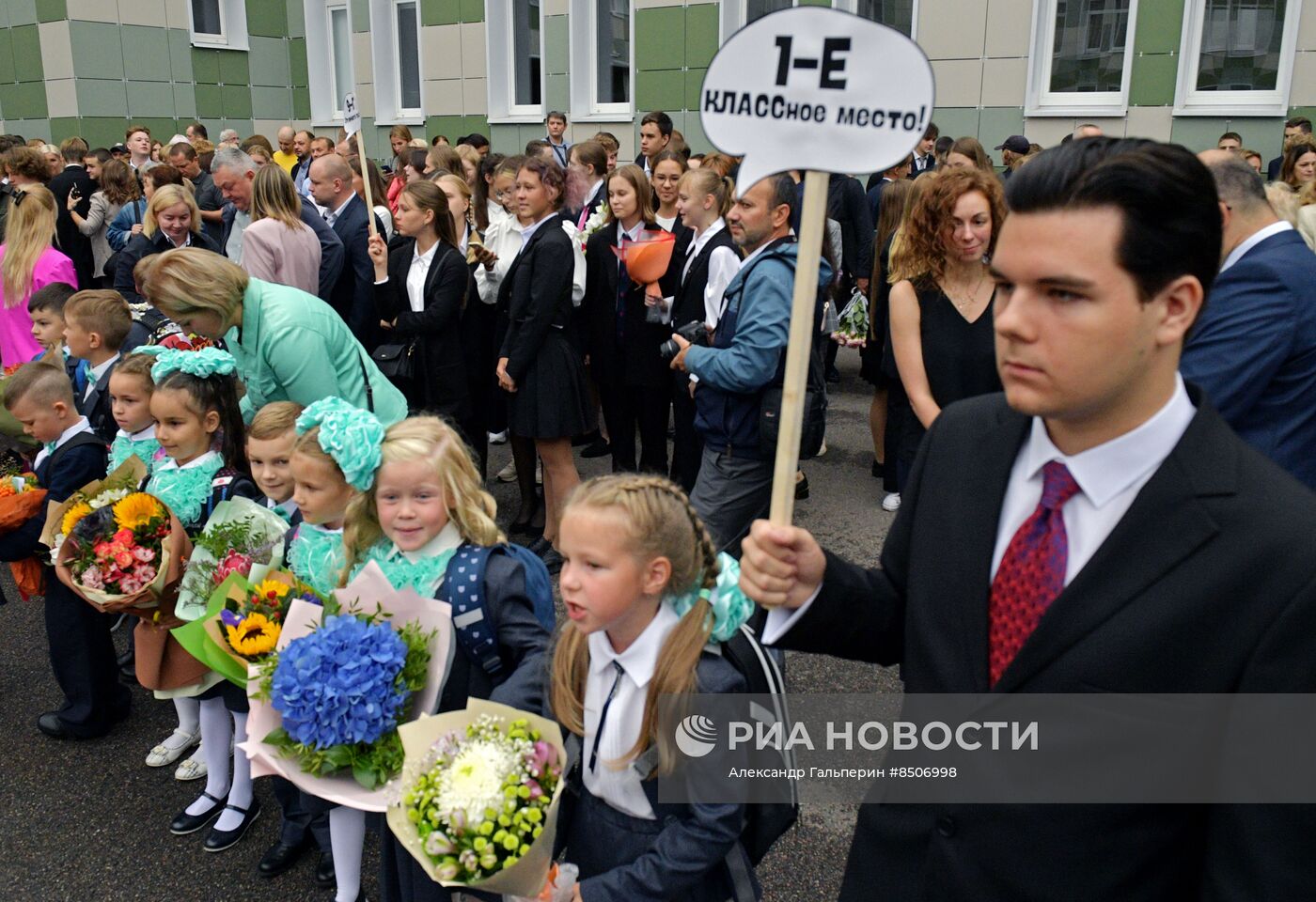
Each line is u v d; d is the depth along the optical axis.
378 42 12.88
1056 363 1.04
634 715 1.77
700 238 4.73
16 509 3.25
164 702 3.81
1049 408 1.07
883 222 5.33
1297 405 2.29
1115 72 8.64
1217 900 1.04
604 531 1.72
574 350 4.73
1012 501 1.25
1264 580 1.03
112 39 13.45
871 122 1.11
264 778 3.32
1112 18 8.54
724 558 1.86
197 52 14.16
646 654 1.77
